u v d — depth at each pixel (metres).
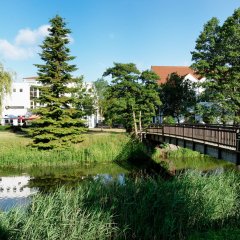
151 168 25.91
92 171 24.78
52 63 31.58
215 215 11.01
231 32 31.95
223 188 12.25
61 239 9.07
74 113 32.75
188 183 12.16
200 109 33.59
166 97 42.78
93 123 53.09
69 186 19.66
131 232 10.32
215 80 34.06
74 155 29.14
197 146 19.22
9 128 42.97
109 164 28.12
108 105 35.09
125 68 33.47
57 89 31.47
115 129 46.34
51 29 32.28
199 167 25.92
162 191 11.35
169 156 31.59
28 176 23.02
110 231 10.01
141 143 31.91
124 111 35.12
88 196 11.59
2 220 9.27
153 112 35.16
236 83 31.80
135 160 30.12
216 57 32.88
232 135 14.25
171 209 10.42
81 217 9.95
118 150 30.55
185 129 21.72
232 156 14.12
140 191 11.68
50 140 30.08
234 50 32.59
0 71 31.48
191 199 11.02
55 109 30.64
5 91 32.00
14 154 27.92
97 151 29.97
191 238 9.62
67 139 30.42
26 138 32.66
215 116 32.66
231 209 11.32
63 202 10.78
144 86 34.34
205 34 34.34
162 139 27.81
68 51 32.16
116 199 11.15
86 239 9.35
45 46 31.73
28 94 57.00
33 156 27.97
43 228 9.14
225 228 10.38
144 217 10.38
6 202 15.95
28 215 9.96
